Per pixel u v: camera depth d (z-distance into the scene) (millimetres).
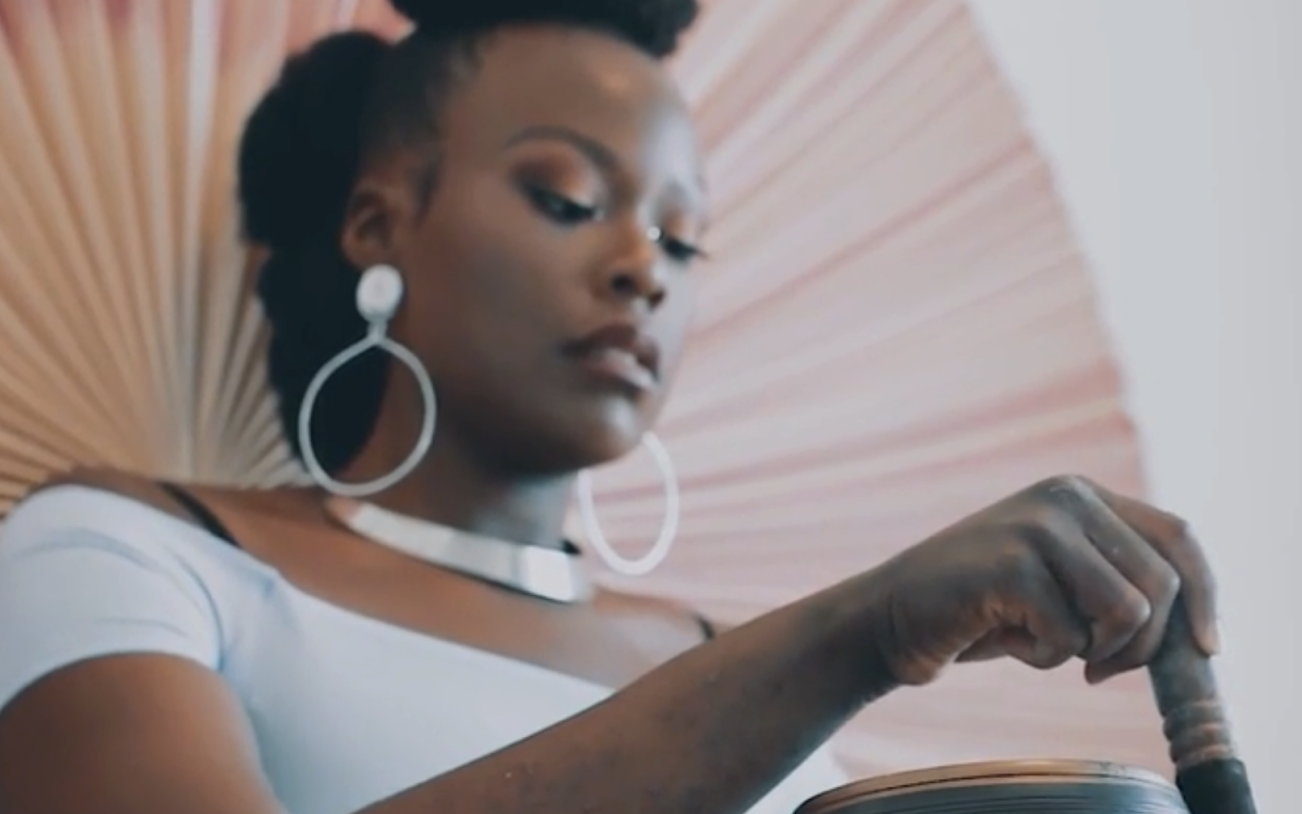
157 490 1104
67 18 1241
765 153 1417
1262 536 1544
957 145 1494
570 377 1178
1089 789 784
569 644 1173
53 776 934
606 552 1288
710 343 1367
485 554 1174
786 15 1442
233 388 1206
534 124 1205
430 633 1120
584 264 1188
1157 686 846
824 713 823
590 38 1254
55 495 1075
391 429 1185
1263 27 1661
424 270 1193
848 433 1391
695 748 813
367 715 1066
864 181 1447
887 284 1437
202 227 1229
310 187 1235
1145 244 1555
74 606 996
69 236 1208
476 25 1248
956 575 818
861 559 1362
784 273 1405
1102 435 1487
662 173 1227
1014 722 1380
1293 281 1605
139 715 945
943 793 787
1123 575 822
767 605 1321
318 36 1272
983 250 1481
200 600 1045
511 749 824
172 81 1249
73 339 1190
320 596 1103
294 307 1219
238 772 927
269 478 1192
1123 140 1572
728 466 1344
